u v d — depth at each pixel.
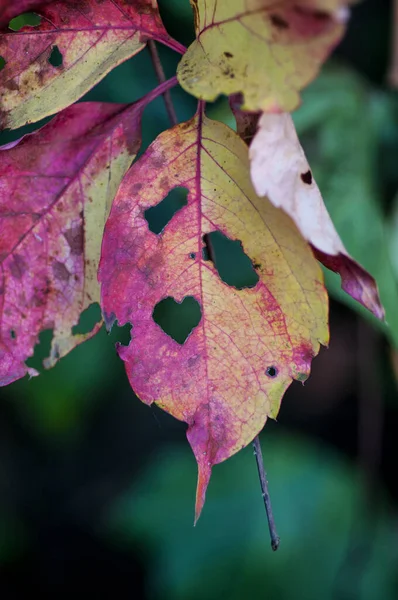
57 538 1.01
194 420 0.34
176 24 0.54
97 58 0.35
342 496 0.81
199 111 0.34
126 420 0.98
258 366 0.34
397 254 0.59
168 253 0.34
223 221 0.34
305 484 0.83
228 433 0.34
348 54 0.70
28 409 0.66
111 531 0.88
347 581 0.78
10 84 0.35
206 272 0.34
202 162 0.34
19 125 0.35
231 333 0.34
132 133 0.36
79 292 0.36
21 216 0.35
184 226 0.34
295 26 0.31
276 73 0.32
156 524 0.83
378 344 0.72
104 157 0.35
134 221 0.34
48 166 0.35
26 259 0.35
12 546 0.98
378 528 0.80
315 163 0.56
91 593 1.01
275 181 0.32
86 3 0.34
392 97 0.61
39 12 0.34
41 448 0.97
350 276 0.34
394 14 0.59
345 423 0.95
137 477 0.96
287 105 0.32
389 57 0.66
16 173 0.35
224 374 0.34
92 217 0.36
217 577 0.79
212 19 0.32
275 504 0.82
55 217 0.35
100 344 0.62
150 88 0.57
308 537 0.80
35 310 0.36
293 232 0.34
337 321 0.82
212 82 0.32
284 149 0.33
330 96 0.58
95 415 0.94
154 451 1.00
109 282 0.34
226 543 0.81
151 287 0.34
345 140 0.57
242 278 0.60
